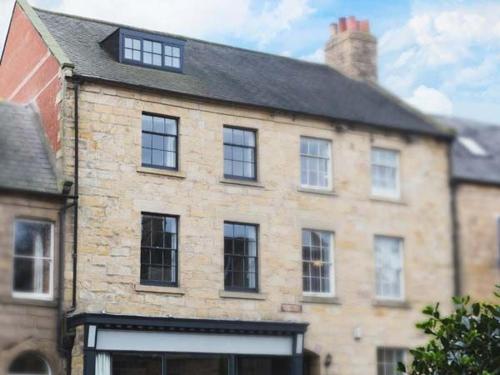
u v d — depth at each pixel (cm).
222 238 2336
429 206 2719
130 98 2266
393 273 2625
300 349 2350
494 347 1136
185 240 2280
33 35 2417
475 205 2789
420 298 2634
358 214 2575
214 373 2342
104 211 2184
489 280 2756
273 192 2439
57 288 2100
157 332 2155
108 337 2083
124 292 2172
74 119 2180
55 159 2202
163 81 2344
